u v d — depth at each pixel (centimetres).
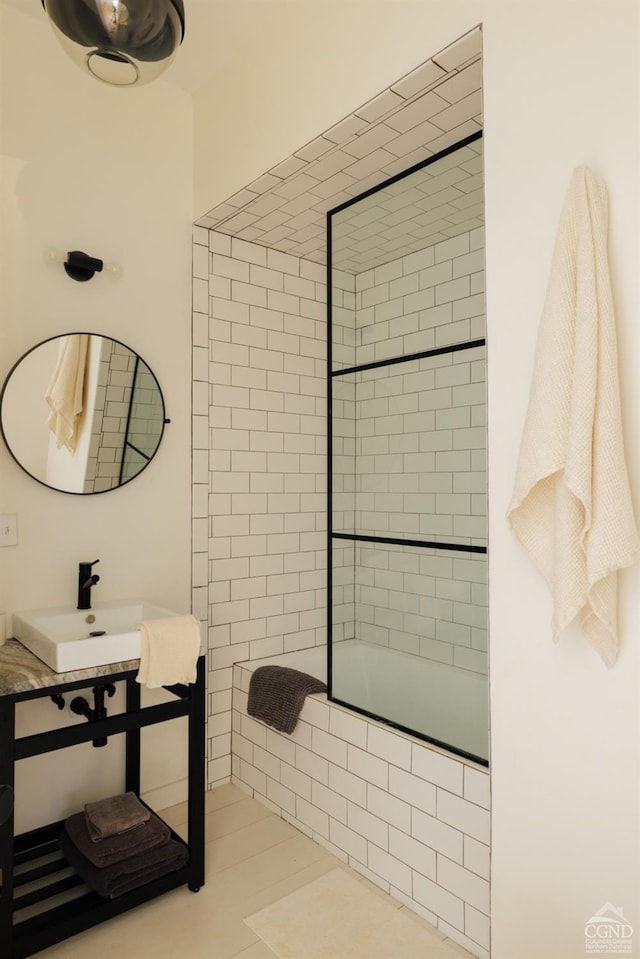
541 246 145
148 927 188
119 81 133
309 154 217
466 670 250
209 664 276
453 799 184
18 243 222
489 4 157
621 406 128
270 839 235
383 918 192
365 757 213
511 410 151
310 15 211
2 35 220
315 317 321
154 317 259
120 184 249
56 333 231
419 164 224
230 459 284
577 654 137
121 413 244
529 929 145
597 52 136
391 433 266
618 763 130
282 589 304
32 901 187
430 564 261
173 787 261
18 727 219
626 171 131
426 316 257
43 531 227
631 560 122
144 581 254
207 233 277
